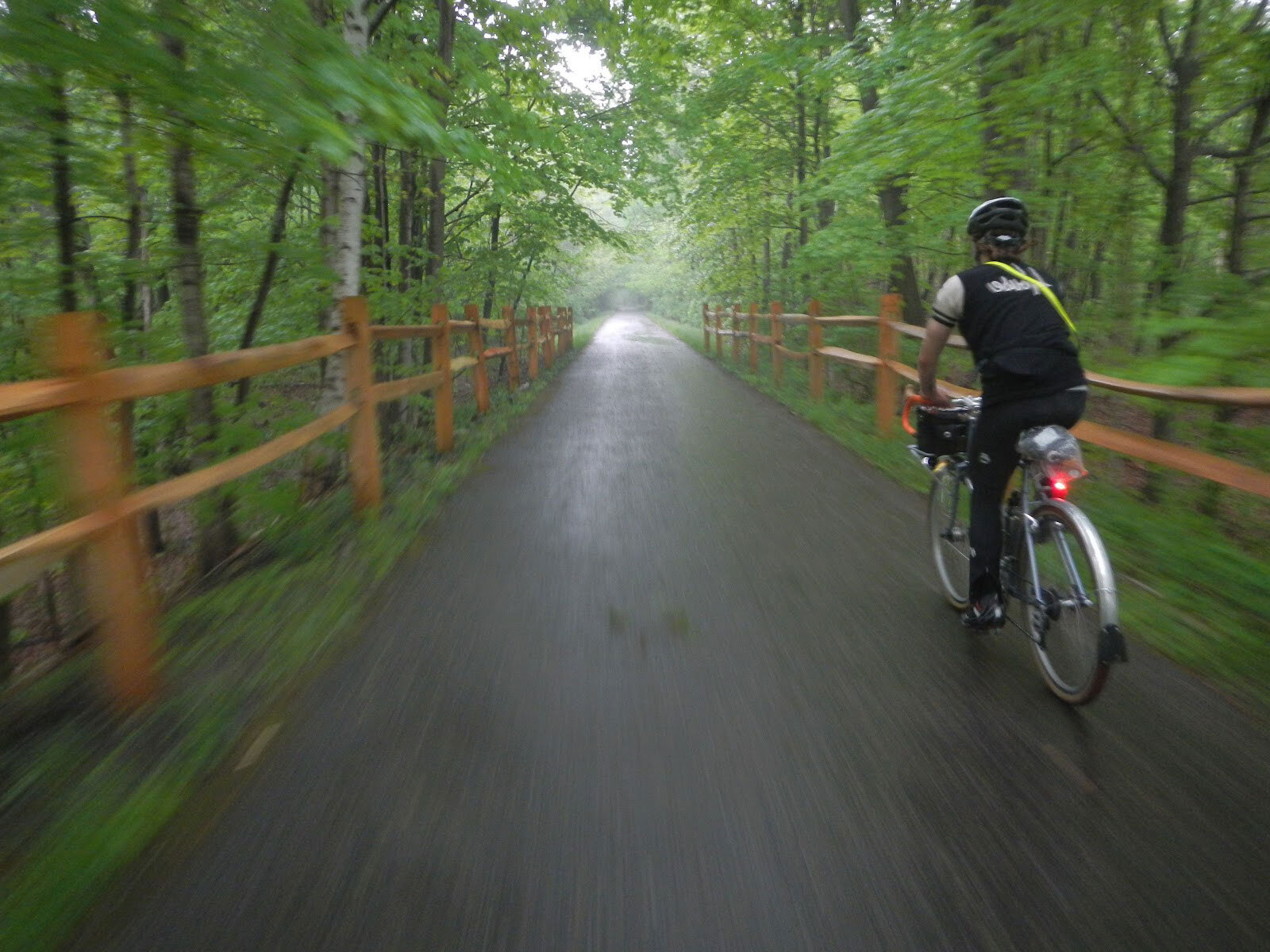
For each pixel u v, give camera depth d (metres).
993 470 3.29
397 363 9.93
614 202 14.72
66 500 2.85
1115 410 7.45
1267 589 3.84
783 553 4.76
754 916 1.99
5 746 2.78
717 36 15.50
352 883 2.10
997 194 8.50
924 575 4.38
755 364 15.92
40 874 2.09
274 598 3.96
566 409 11.05
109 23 3.24
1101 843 2.24
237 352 3.73
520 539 5.08
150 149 4.36
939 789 2.49
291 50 3.69
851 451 7.84
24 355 4.47
